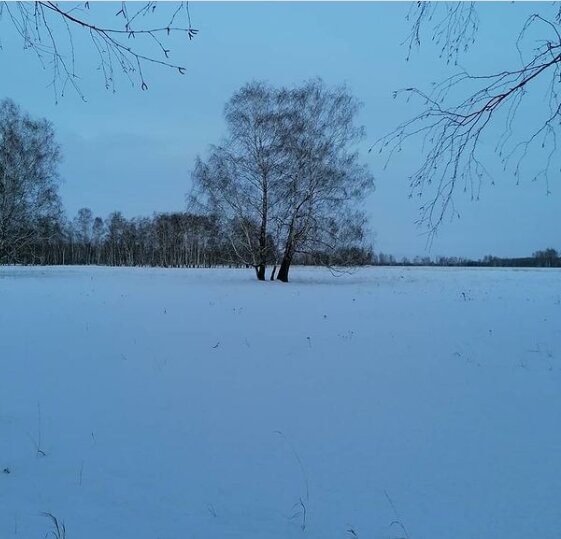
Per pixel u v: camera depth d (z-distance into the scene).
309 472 3.88
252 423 4.96
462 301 17.47
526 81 3.14
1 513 3.28
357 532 3.07
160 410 5.35
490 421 5.03
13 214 31.72
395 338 9.73
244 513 3.30
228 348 8.66
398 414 5.24
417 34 3.30
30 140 32.19
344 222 28.48
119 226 83.56
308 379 6.62
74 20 2.68
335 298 18.31
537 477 3.79
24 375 6.79
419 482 3.71
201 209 28.23
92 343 9.07
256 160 27.50
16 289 21.02
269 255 29.36
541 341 9.46
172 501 3.45
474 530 3.09
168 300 16.91
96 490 3.60
